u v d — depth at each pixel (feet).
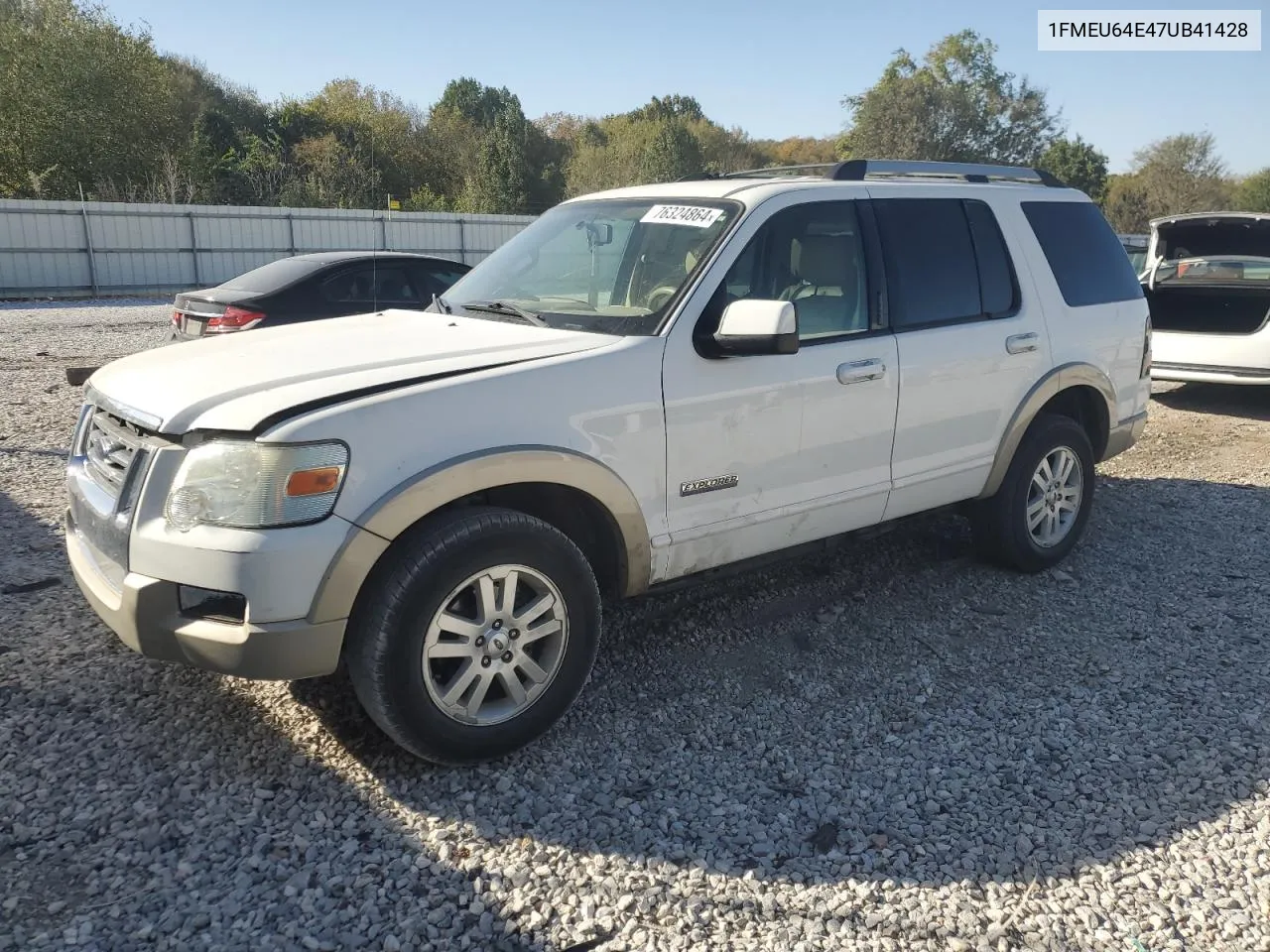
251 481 9.12
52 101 113.19
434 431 9.79
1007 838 9.64
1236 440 26.89
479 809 9.90
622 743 11.25
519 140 195.72
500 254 14.99
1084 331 16.57
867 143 157.58
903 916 8.54
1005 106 155.33
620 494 11.10
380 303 29.58
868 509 13.89
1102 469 23.82
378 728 11.12
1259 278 31.30
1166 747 11.27
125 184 116.26
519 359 10.78
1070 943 8.25
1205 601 15.51
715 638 13.98
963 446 14.89
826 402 12.91
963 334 14.61
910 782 10.56
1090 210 17.75
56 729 11.00
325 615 9.29
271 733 11.08
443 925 8.30
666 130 176.04
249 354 11.23
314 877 8.84
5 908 8.28
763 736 11.46
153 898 8.47
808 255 13.15
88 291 81.92
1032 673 13.08
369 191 146.51
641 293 12.39
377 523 9.37
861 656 13.53
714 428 11.89
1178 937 8.33
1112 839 9.63
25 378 34.76
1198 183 184.44
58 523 17.81
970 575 16.51
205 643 9.28
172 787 10.05
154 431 9.80
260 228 89.20
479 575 10.09
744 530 12.45
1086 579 16.40
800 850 9.42
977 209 15.55
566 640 10.87
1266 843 9.55
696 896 8.73
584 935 8.25
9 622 13.58
